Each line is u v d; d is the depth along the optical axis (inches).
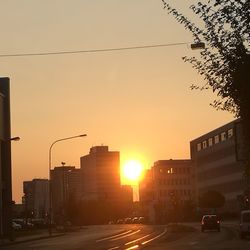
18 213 6510.8
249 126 518.0
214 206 5216.5
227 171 5546.3
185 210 5305.1
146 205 7790.4
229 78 481.4
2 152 2913.4
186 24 496.4
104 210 6820.9
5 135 2955.2
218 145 5807.1
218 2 467.8
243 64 466.9
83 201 6776.6
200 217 5187.0
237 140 639.8
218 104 521.3
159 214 5654.5
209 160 6067.9
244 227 1739.7
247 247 1307.8
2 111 2930.6
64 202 4872.0
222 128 5689.0
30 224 4151.1
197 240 1747.0
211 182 5989.2
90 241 2006.6
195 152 6545.3
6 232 2832.2
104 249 1477.6
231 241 1616.6
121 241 1907.0
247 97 475.8
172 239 1882.4
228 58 475.8
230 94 486.3
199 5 476.1
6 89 2997.0
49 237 2571.4
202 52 489.4
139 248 1429.6
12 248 1738.4
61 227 3973.9
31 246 1829.5
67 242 2007.9
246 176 629.6
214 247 1350.9
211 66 488.7
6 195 2883.9
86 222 6599.4
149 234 2445.9
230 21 468.8
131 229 3380.9
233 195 5359.3
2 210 2837.1
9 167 2918.3
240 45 470.6
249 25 464.8
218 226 2500.0
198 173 6417.3
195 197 6555.1
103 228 3973.9
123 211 7170.3
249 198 2389.3
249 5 458.0
